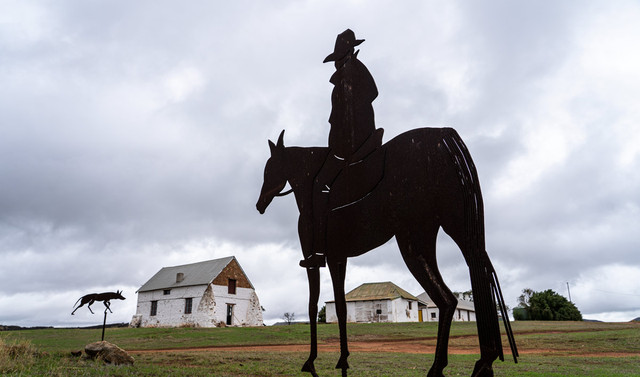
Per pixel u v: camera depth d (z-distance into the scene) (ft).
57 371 25.41
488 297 13.14
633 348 57.67
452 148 14.75
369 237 16.97
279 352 49.26
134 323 154.61
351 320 170.09
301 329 104.01
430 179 15.02
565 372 30.86
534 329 93.09
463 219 13.99
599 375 28.91
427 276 14.67
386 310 164.66
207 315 140.26
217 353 46.21
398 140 16.51
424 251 14.89
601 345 61.31
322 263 19.43
